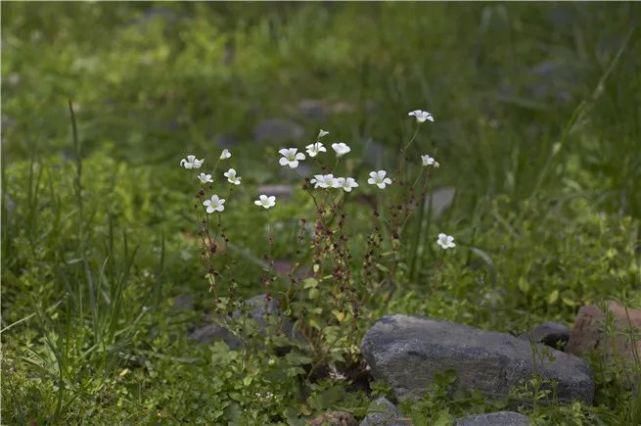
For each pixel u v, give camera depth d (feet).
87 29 40.09
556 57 35.60
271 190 27.91
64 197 24.61
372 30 39.47
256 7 42.16
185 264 23.02
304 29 39.75
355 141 30.14
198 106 33.53
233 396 18.25
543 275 22.70
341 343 19.22
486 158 28.14
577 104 30.53
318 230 18.61
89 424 17.66
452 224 24.29
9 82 34.88
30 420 17.25
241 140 31.73
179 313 21.06
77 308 20.42
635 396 17.98
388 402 17.99
